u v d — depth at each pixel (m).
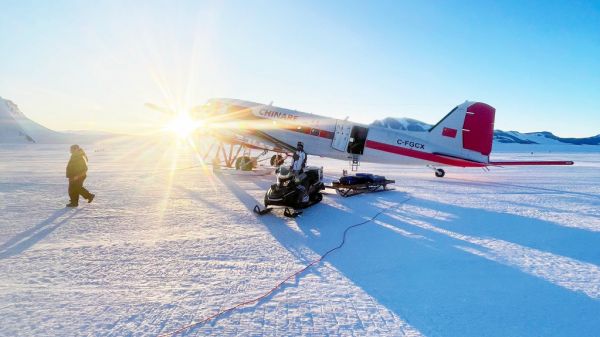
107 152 41.84
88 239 5.73
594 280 4.30
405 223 7.15
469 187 12.83
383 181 11.39
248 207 8.51
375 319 3.30
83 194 8.59
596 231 6.64
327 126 15.71
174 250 5.23
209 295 3.75
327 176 16.45
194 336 2.97
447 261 4.93
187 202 9.05
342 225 6.92
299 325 3.18
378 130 15.44
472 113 14.84
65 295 3.71
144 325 3.13
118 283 4.02
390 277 4.33
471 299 3.75
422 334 3.05
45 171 16.66
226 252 5.18
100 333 3.00
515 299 3.76
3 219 7.05
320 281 4.18
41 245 5.39
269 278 4.24
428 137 15.35
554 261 4.97
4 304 3.49
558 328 3.18
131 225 6.66
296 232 6.36
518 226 6.99
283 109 16.62
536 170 22.81
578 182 14.94
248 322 3.21
